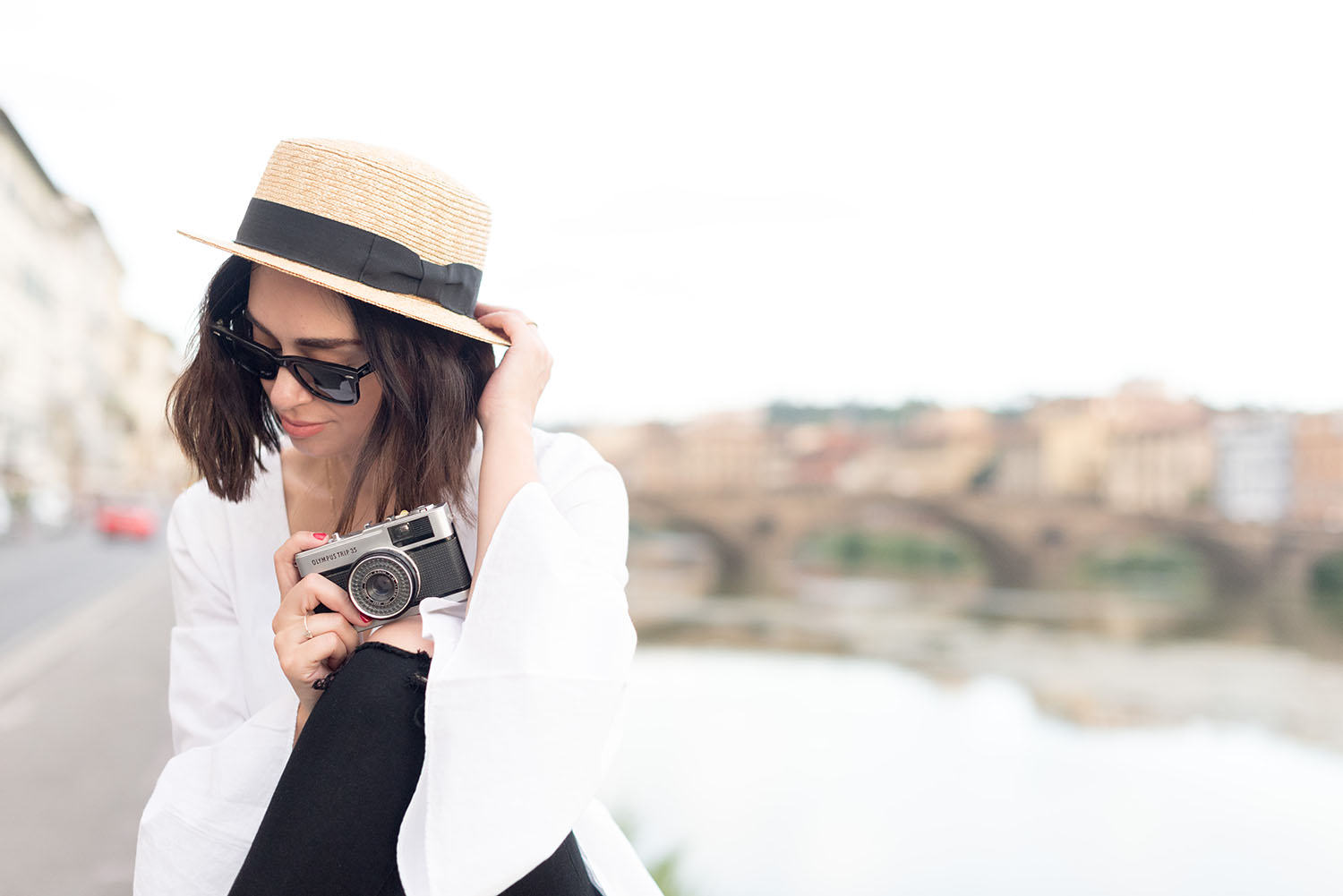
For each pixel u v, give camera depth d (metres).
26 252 42.47
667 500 52.28
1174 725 29.70
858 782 21.45
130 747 6.05
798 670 34.72
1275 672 36.78
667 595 50.44
